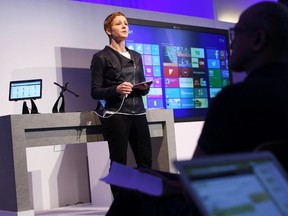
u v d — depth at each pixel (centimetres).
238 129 93
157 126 356
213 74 533
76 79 427
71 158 422
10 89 335
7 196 296
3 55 389
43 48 411
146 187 97
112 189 267
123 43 327
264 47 101
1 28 390
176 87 492
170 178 111
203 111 516
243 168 70
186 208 103
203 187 64
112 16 322
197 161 66
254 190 68
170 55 489
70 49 427
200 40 523
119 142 300
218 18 600
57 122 305
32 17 408
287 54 102
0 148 301
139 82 322
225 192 65
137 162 314
